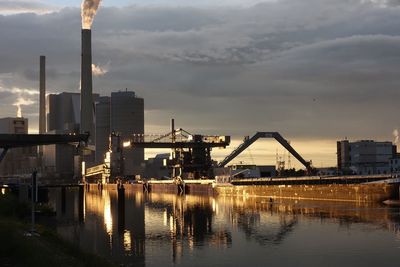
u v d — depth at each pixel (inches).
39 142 4325.8
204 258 3129.9
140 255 3248.0
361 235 3858.3
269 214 5792.3
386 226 4328.3
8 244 1892.2
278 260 3029.0
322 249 3334.2
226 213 6146.7
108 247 3563.0
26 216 4598.9
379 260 2960.1
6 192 6230.3
